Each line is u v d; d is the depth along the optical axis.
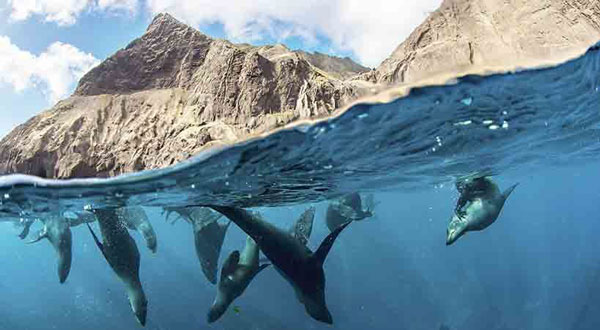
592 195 48.75
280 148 5.55
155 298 31.44
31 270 64.06
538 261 58.34
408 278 38.09
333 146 5.90
